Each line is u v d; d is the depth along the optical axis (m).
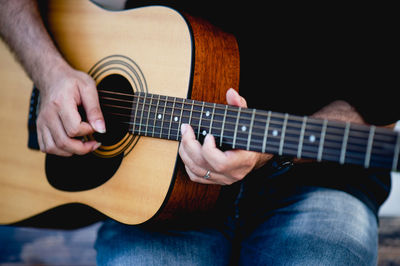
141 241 0.99
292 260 0.91
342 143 0.70
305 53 1.11
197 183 0.96
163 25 1.02
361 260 0.88
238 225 1.11
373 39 1.02
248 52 1.16
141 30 1.07
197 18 1.05
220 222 1.10
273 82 1.15
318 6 1.09
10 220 1.26
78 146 1.02
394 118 1.00
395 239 1.79
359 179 1.09
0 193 1.27
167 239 1.00
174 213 0.97
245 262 1.04
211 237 1.05
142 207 0.97
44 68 1.14
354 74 1.04
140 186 0.97
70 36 1.23
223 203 1.06
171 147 0.93
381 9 1.02
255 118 0.78
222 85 1.00
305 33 1.11
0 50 1.33
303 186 1.09
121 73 1.09
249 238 1.07
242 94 1.17
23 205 1.24
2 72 1.32
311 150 0.73
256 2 1.17
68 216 1.22
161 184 0.94
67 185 1.13
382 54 1.01
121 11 1.13
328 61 1.08
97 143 1.03
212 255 1.00
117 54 1.10
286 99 1.15
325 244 0.90
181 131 0.83
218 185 0.99
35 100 1.25
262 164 0.99
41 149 1.12
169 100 0.92
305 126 0.73
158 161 0.95
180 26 0.99
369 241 0.92
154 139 0.96
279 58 1.14
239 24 1.19
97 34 1.17
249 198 1.10
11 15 1.26
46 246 1.83
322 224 0.96
